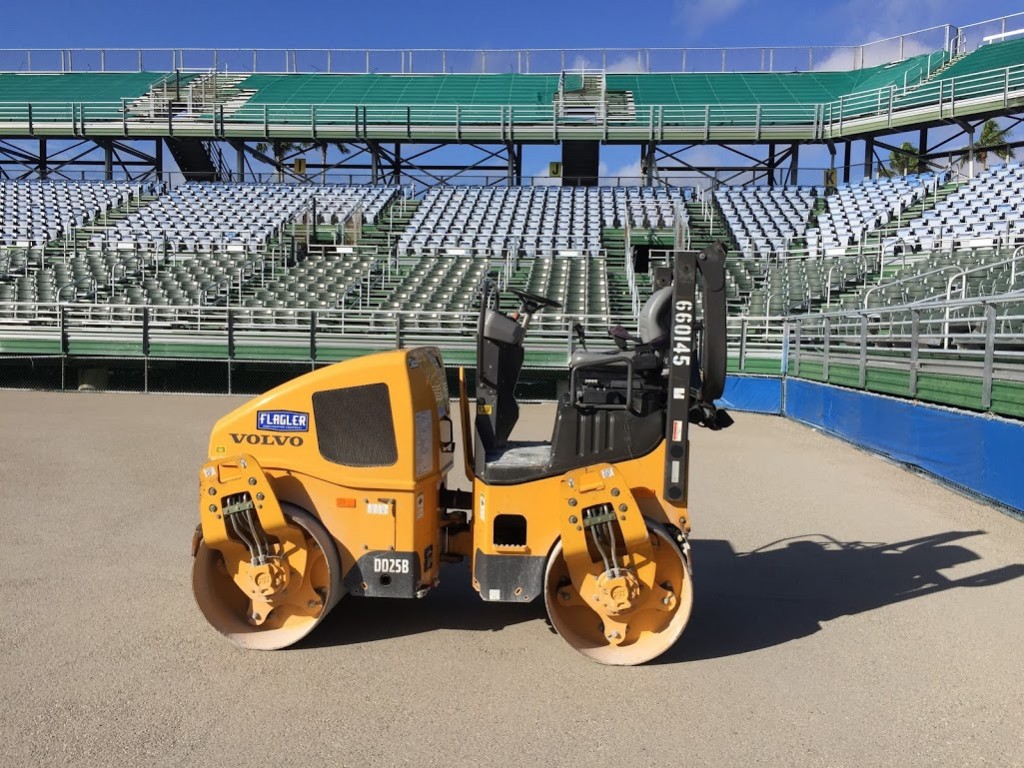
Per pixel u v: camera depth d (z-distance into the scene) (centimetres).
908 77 3033
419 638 467
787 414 1603
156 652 441
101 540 656
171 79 3700
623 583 420
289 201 2914
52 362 1938
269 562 447
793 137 2909
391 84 3631
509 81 3619
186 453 1067
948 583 576
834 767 335
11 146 3325
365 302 2111
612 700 392
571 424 434
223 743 347
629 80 3578
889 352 1144
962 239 2003
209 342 1848
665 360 443
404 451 441
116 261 2384
